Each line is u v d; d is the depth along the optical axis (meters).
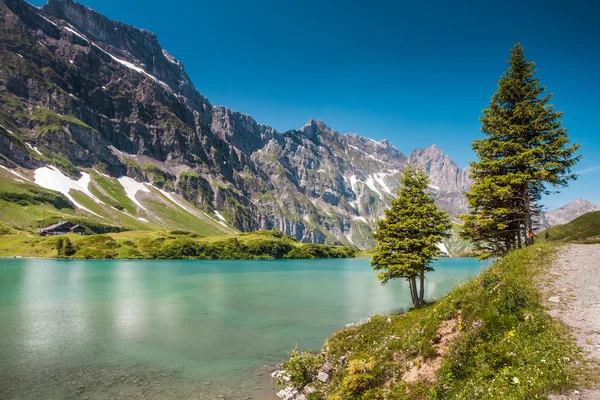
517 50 35.34
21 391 25.69
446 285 90.25
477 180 36.31
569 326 13.24
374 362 18.41
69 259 179.00
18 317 50.72
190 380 28.17
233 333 43.72
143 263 171.25
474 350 13.95
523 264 21.05
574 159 30.53
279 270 156.88
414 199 41.69
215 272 136.75
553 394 9.88
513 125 33.09
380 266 41.62
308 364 25.44
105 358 33.50
